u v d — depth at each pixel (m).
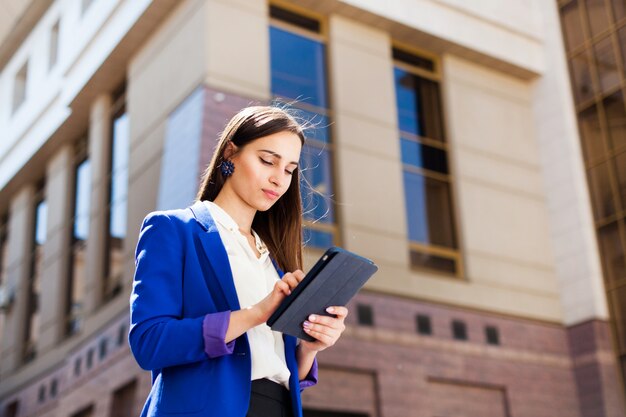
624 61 12.72
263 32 11.11
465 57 13.32
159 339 1.58
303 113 11.18
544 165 13.51
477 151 12.85
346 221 10.98
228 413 1.57
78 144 14.10
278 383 1.74
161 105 11.23
